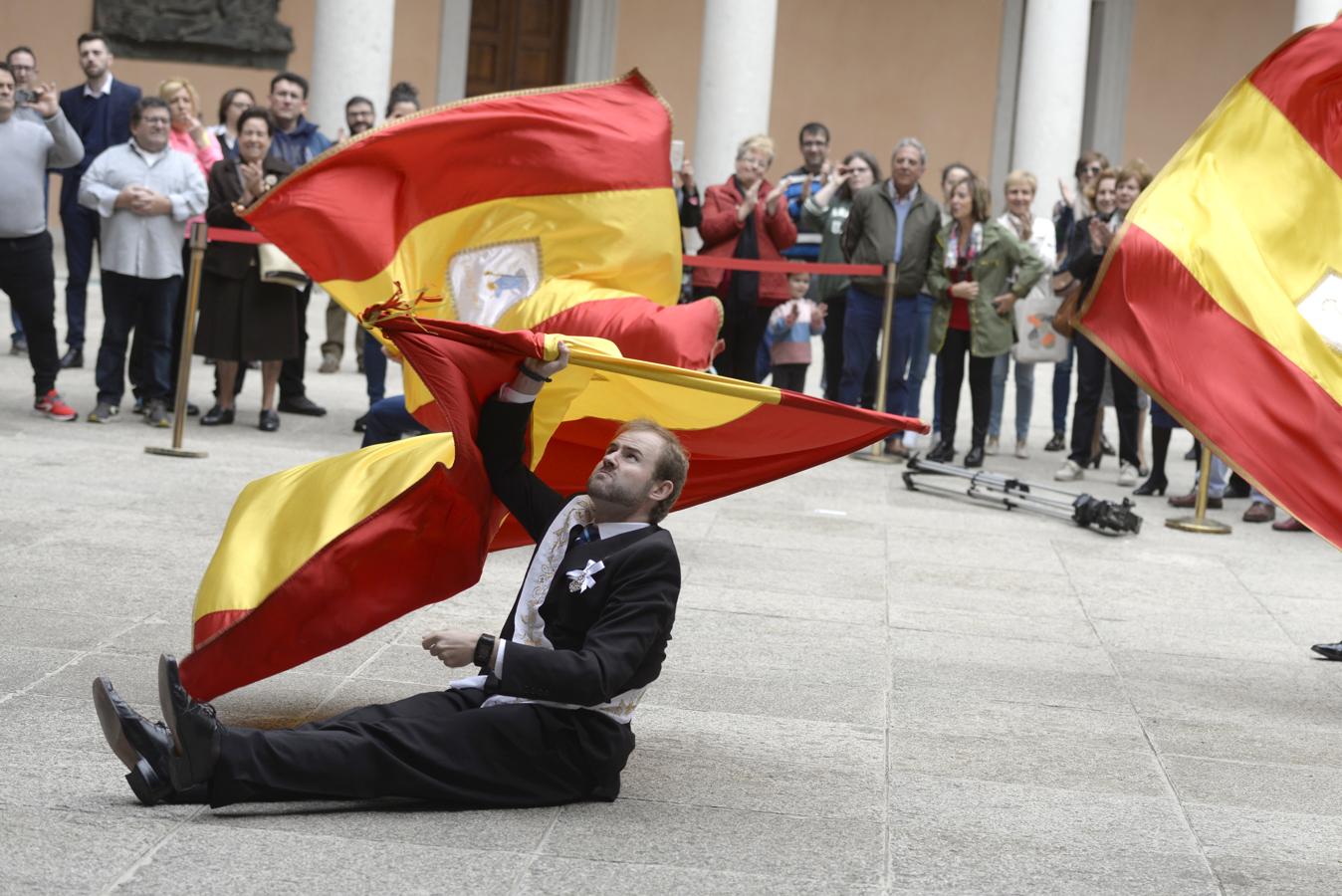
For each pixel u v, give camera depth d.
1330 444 6.30
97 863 3.56
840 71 22.83
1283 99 6.67
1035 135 18.44
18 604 5.89
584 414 5.00
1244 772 4.91
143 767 3.88
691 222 10.99
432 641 3.95
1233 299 6.51
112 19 20.14
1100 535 9.08
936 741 5.03
